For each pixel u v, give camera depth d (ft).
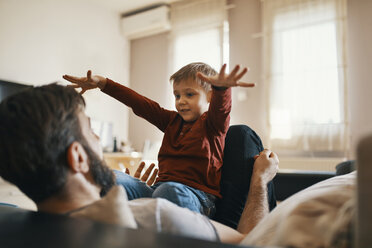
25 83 13.23
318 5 12.69
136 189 3.26
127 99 4.23
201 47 15.43
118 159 14.69
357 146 0.93
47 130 1.63
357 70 12.02
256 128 13.87
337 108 12.10
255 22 14.30
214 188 3.62
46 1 14.16
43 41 13.98
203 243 1.00
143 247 0.95
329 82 12.29
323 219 1.23
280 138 13.10
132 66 18.21
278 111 13.21
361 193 0.91
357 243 0.92
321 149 12.31
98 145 1.98
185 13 16.03
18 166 1.62
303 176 5.74
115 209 1.55
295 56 13.02
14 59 12.92
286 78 13.14
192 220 1.78
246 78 14.29
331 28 12.39
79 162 1.77
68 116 1.73
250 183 3.46
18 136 1.60
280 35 13.41
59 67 14.53
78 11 15.49
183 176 3.57
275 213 1.62
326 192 1.38
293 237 1.21
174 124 4.20
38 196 1.74
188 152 3.72
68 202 1.76
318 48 12.59
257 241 1.48
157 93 17.20
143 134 17.22
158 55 17.31
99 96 16.05
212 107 3.49
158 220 1.69
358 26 12.12
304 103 12.73
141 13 16.88
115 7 16.94
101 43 16.55
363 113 11.82
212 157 3.67
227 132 4.09
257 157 3.80
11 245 0.99
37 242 1.02
